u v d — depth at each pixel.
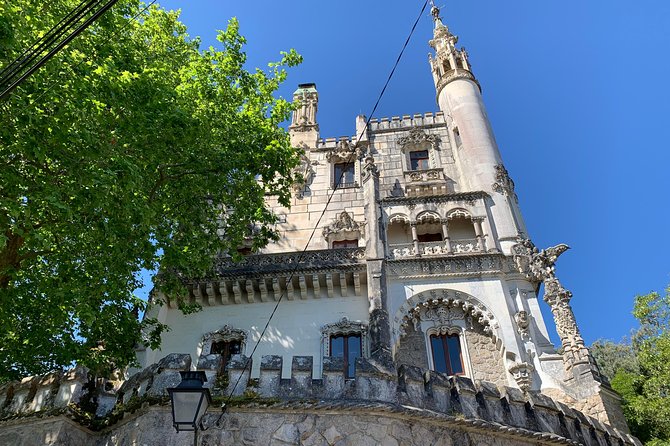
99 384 12.37
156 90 13.62
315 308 22.05
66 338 14.00
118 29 14.55
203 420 10.62
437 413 11.65
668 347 20.03
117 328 14.64
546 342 19.94
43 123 11.11
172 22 20.20
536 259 21.70
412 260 22.38
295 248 26.14
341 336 21.09
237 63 19.36
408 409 11.31
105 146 12.28
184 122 13.97
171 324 22.05
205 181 16.20
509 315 20.34
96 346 14.92
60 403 11.51
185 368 11.53
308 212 27.73
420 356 20.19
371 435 10.89
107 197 11.91
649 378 23.00
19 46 11.11
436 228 24.91
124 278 14.16
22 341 14.61
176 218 16.09
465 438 11.87
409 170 29.00
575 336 18.97
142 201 12.90
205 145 16.06
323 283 22.55
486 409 12.70
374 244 22.67
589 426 14.67
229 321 21.97
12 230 11.54
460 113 30.03
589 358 18.36
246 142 17.53
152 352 20.73
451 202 24.80
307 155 30.39
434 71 34.44
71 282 12.84
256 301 22.61
